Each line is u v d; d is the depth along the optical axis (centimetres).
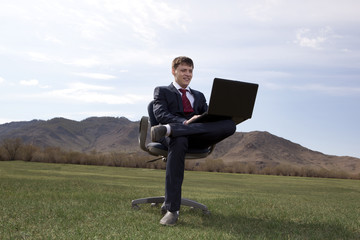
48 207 305
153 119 340
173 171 265
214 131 273
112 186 625
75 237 199
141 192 501
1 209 287
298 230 251
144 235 208
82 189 515
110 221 252
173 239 199
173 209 258
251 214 325
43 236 202
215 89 261
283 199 546
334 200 595
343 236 238
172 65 328
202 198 478
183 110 314
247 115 276
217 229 241
